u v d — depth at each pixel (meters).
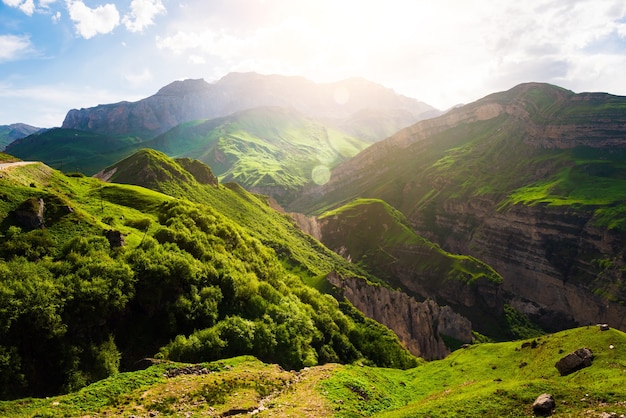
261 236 175.25
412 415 38.16
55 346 51.28
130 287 62.78
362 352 104.44
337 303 129.88
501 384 46.28
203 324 70.00
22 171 99.81
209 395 45.31
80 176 136.88
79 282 57.16
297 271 157.50
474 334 181.00
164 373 50.62
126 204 112.25
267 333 72.38
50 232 69.06
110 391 44.19
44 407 39.97
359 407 47.47
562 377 56.94
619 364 54.12
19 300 49.59
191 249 84.19
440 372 78.62
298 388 50.88
